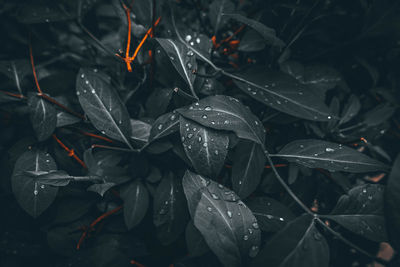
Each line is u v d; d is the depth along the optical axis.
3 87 0.47
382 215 0.39
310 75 0.46
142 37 0.44
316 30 0.46
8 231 0.44
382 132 0.46
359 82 0.50
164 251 0.44
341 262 0.47
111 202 0.43
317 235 0.37
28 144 0.43
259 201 0.40
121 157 0.42
